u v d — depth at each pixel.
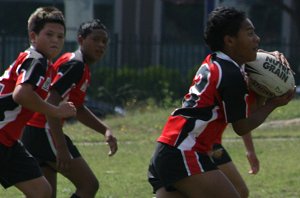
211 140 17.17
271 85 17.39
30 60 17.72
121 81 63.06
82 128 46.78
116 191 28.39
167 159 17.08
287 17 97.44
